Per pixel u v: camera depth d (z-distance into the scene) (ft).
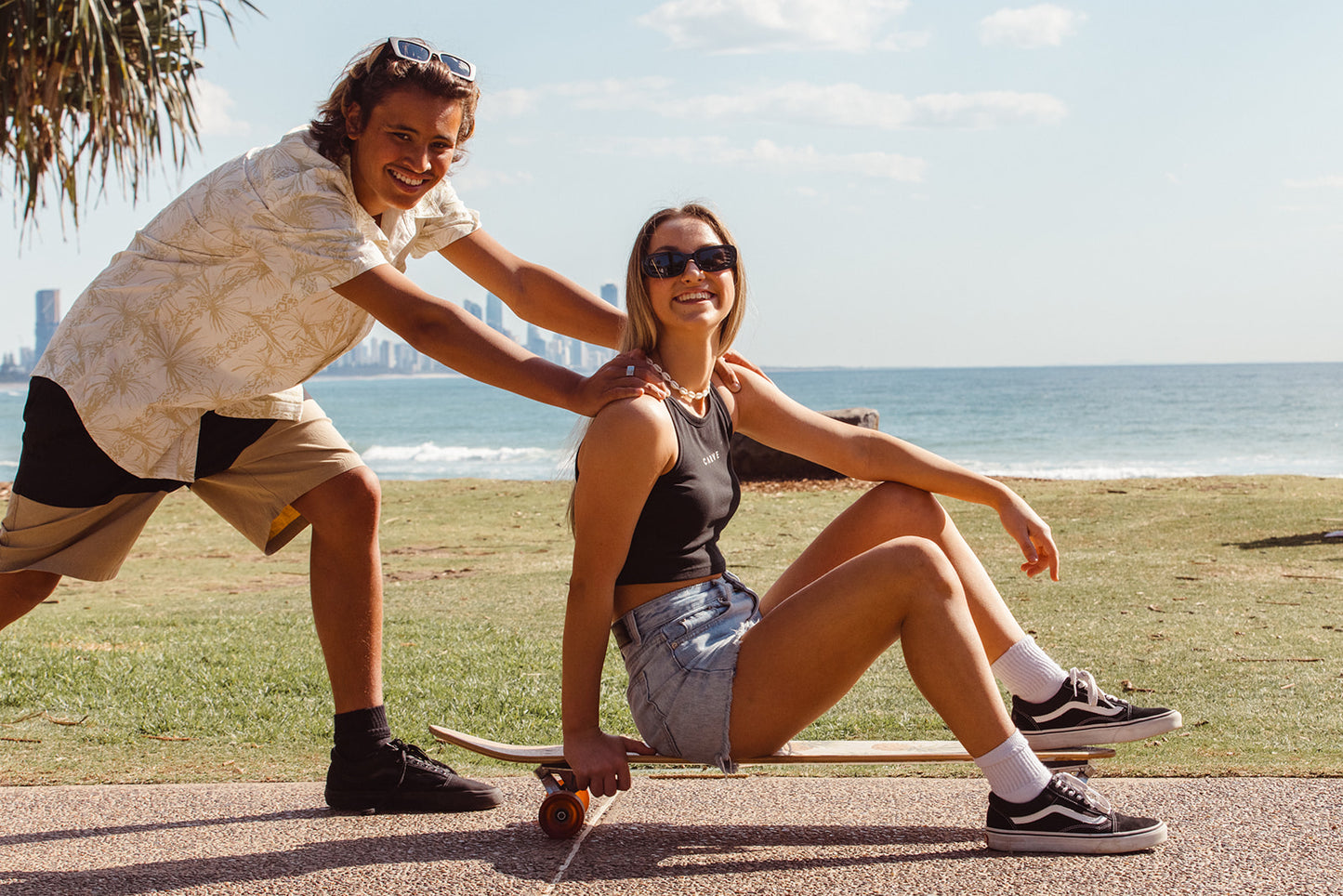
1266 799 8.46
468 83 8.54
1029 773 7.32
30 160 25.88
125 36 27.45
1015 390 298.35
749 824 8.36
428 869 7.30
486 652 18.31
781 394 8.95
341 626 8.95
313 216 8.13
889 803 8.98
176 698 14.87
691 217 8.19
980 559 27.94
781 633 7.39
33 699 14.82
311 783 10.15
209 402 8.57
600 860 7.46
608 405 7.57
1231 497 38.83
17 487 8.63
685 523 7.86
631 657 7.99
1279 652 16.55
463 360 7.86
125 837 8.20
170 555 35.94
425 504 46.39
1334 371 464.65
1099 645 17.42
